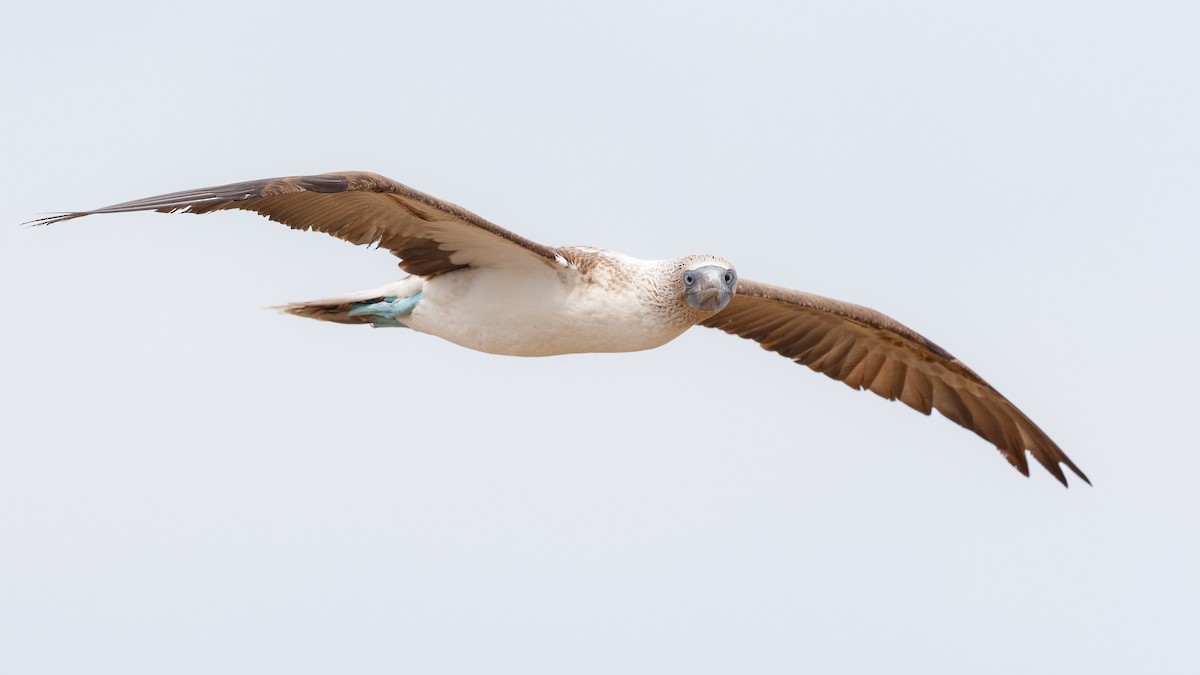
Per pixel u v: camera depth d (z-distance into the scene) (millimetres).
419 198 13664
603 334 15328
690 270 15156
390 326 16141
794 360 18359
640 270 15352
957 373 17781
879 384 18344
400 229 14797
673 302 15359
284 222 14320
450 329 15625
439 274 15555
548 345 15508
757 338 18250
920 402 18328
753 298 17328
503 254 15070
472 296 15406
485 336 15508
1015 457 18188
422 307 15711
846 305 17312
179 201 12430
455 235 14773
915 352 17781
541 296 15180
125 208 12219
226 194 12594
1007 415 17938
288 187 12875
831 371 18359
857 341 18016
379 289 16016
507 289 15250
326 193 13219
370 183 13352
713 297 15070
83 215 12055
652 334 15422
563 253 15180
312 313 16141
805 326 18000
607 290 15180
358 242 14875
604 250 15516
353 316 16094
